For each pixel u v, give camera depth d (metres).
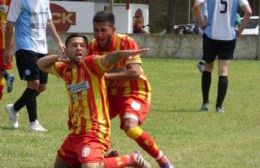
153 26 103.00
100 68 15.20
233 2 28.58
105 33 16.09
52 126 23.91
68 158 15.41
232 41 28.66
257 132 23.59
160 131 23.30
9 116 23.09
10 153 19.03
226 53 28.72
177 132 23.17
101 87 15.43
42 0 22.44
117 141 21.09
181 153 19.53
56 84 38.81
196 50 63.84
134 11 81.50
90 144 15.00
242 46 64.06
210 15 28.72
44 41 22.53
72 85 15.37
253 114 28.22
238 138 22.25
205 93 29.12
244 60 63.00
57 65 15.75
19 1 22.00
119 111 16.50
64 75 15.59
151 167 17.53
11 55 22.56
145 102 16.45
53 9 73.62
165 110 28.94
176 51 64.19
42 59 15.84
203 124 25.19
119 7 79.56
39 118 25.77
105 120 15.36
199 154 19.44
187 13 99.62
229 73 48.72
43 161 18.14
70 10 73.88
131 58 16.11
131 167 15.54
